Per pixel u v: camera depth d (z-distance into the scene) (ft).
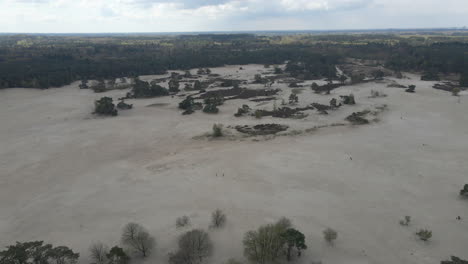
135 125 357.61
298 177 219.00
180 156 264.72
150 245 146.41
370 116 366.02
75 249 150.41
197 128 341.82
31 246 133.49
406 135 304.71
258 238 139.85
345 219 171.12
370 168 233.76
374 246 149.59
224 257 141.69
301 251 145.48
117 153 278.46
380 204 185.98
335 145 280.51
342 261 139.64
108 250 146.92
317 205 184.65
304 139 298.35
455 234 157.99
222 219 167.53
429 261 139.54
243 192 199.31
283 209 180.34
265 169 231.71
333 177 219.41
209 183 212.43
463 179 214.69
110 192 206.90
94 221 174.19
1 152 281.74
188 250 139.23
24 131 339.57
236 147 280.92
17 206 194.80
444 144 279.90
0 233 167.12
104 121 374.02
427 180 214.69
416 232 158.92
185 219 167.63
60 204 194.39
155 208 184.65
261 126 334.44
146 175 229.66
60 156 272.92
